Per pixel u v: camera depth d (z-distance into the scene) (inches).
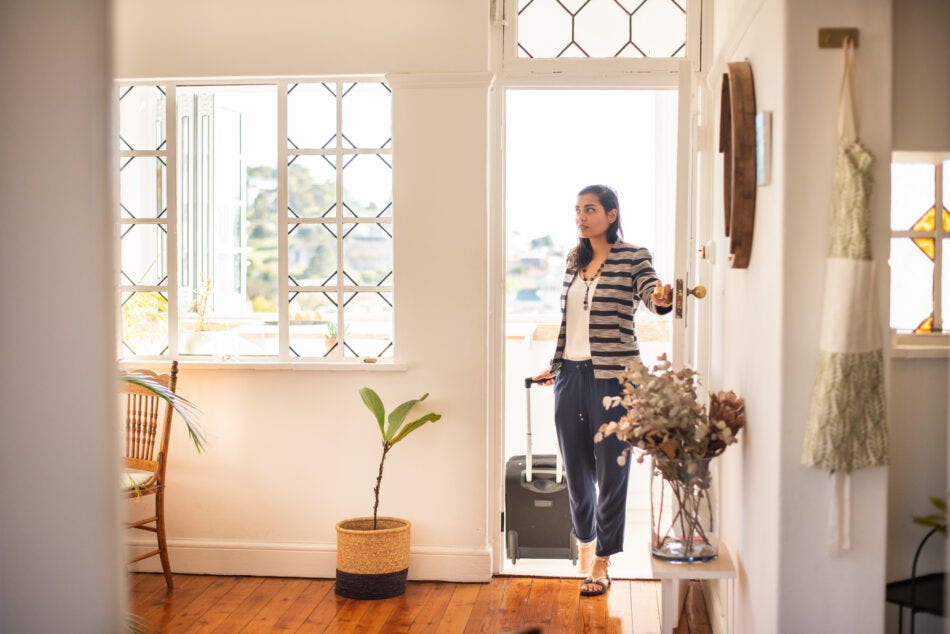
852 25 94.8
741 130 112.2
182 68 164.9
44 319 66.8
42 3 65.5
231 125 179.2
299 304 169.2
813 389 96.0
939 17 101.0
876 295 94.4
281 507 167.3
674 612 147.3
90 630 69.0
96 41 66.4
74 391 67.6
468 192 162.2
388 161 167.0
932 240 107.6
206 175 178.2
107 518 68.8
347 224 167.8
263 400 166.6
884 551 96.2
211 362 166.7
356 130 167.3
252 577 167.3
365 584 154.8
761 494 106.7
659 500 121.3
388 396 164.6
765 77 106.3
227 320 177.8
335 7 162.7
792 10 95.5
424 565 165.2
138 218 171.3
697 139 157.5
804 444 95.7
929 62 101.3
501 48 164.7
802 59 95.7
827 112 95.7
